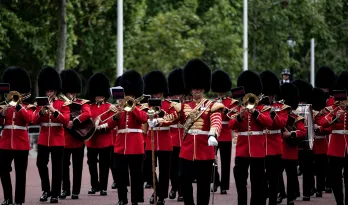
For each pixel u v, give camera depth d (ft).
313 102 144.87
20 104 120.47
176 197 138.41
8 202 121.08
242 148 113.80
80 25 302.25
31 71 306.35
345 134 118.73
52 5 256.93
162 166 128.57
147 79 139.03
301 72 424.87
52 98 129.80
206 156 102.06
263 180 114.01
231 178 168.14
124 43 309.83
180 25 319.47
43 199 130.72
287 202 127.44
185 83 104.99
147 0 366.22
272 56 394.52
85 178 167.63
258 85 122.11
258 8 390.01
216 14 344.28
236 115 113.29
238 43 351.46
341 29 390.42
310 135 127.85
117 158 120.16
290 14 390.01
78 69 338.13
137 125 120.06
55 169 128.88
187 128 102.78
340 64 390.21
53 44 280.10
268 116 112.57
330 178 123.24
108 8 277.85
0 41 259.60
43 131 129.08
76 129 128.88
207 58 339.77
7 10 266.16
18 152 120.67
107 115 136.26
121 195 120.67
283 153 126.62
